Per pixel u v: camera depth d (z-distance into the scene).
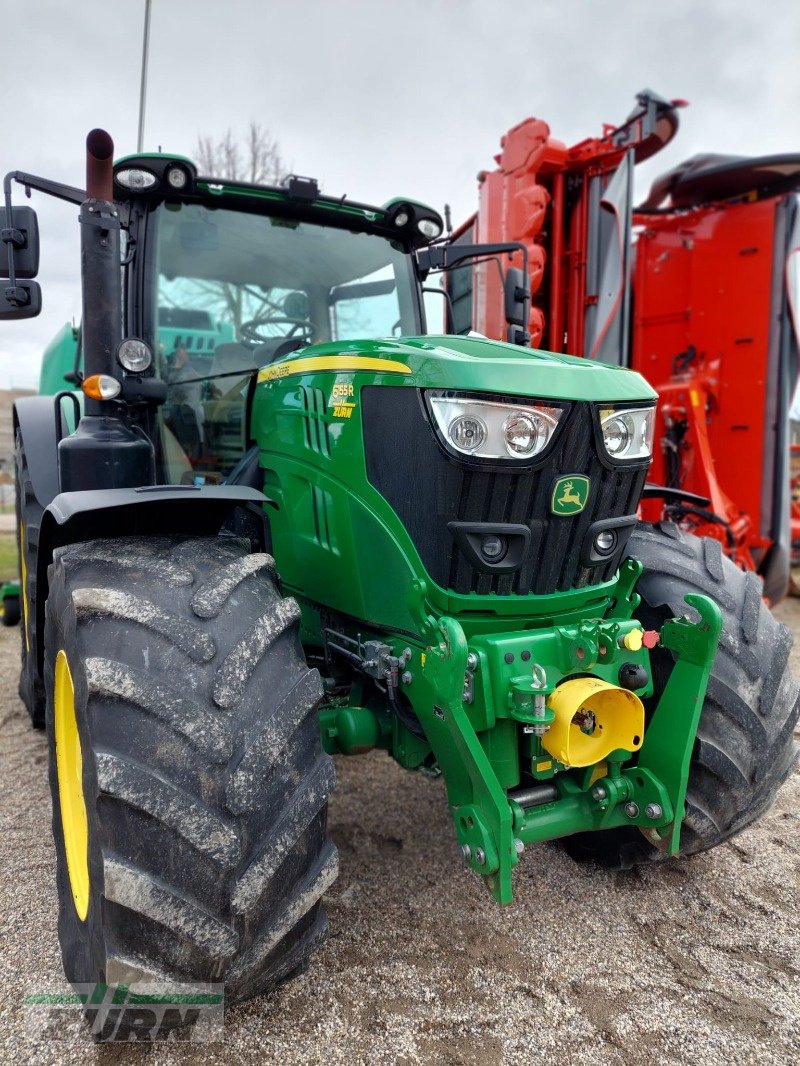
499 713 1.88
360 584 2.20
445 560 1.93
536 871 2.56
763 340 5.86
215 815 1.57
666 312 6.41
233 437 2.87
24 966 2.04
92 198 2.24
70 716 2.03
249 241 2.94
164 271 2.81
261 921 1.62
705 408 5.86
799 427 8.84
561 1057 1.76
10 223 2.37
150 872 1.53
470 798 1.93
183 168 2.70
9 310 2.41
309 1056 1.75
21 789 3.10
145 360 2.32
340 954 2.11
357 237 3.14
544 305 5.36
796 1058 1.76
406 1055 1.76
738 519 5.68
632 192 4.78
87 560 1.90
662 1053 1.78
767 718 2.24
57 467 3.17
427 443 1.92
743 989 2.00
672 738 2.06
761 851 2.69
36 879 2.45
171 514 2.17
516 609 2.01
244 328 2.93
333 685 2.47
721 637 2.24
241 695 1.67
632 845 2.42
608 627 1.95
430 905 2.34
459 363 1.90
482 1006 1.92
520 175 5.05
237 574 1.86
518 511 1.95
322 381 2.29
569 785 2.12
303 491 2.41
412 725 2.10
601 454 2.01
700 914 2.33
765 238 5.83
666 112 4.90
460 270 4.04
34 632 2.92
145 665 1.64
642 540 2.55
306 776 1.73
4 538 11.34
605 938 2.20
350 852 2.63
